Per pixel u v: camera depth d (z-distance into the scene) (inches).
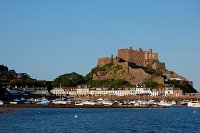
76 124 6437.0
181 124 6476.4
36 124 6328.7
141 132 5201.8
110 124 6456.7
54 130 5423.2
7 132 5113.2
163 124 6471.5
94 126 6063.0
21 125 6107.3
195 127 5930.1
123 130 5438.0
